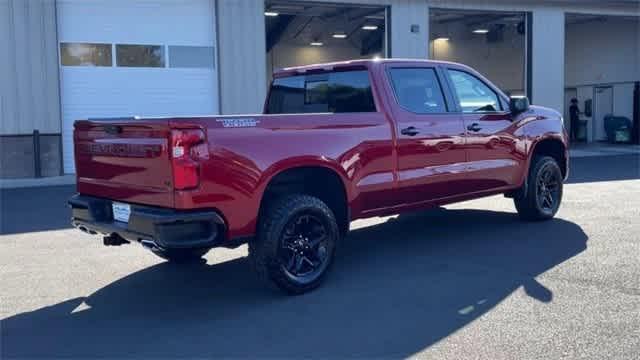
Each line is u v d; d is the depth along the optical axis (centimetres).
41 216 1089
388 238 845
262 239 585
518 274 656
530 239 809
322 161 623
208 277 689
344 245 812
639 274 644
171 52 1877
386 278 657
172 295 627
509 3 2223
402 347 477
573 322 515
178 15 1875
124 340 511
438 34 3027
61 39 1770
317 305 580
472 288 614
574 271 659
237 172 559
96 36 1803
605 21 2853
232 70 1905
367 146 670
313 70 767
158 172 547
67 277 697
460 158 772
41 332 531
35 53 1725
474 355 457
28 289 654
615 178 1470
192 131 536
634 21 2775
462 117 777
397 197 708
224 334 518
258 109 1931
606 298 572
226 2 1888
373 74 706
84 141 637
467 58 3228
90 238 898
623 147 2533
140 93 1856
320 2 2041
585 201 1112
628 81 2814
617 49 2855
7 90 1708
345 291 618
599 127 2925
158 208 553
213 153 546
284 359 464
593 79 2956
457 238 830
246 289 640
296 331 518
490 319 528
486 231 865
